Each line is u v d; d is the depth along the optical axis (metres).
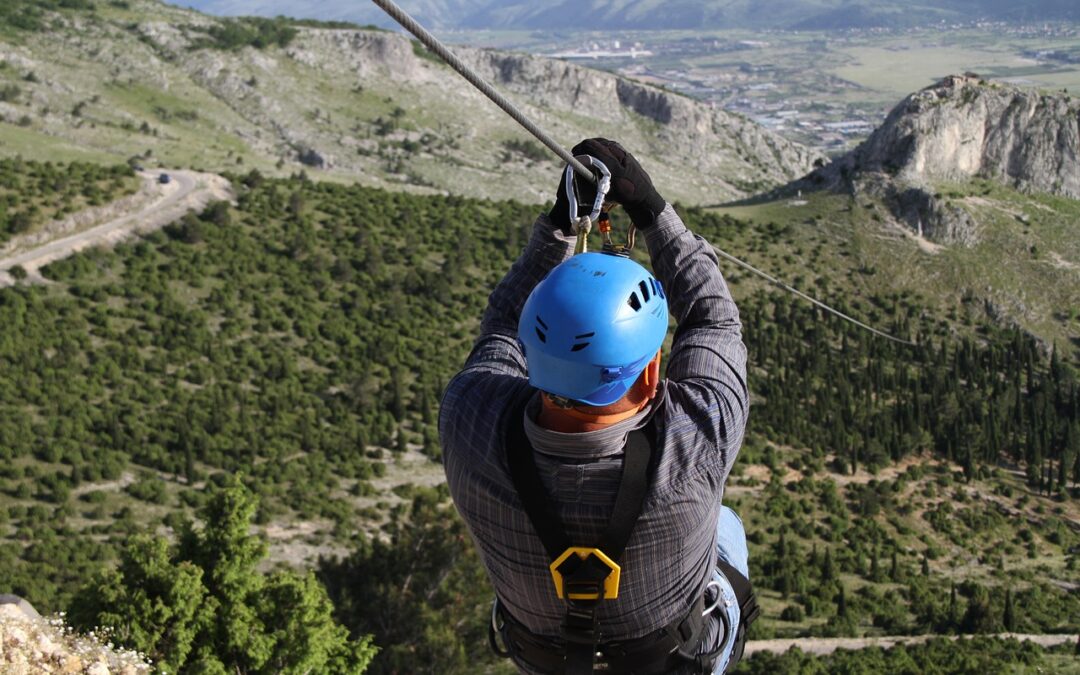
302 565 66.62
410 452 96.50
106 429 85.88
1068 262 188.00
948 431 124.06
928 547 95.69
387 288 137.38
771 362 143.38
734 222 194.25
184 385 102.31
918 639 67.62
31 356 97.38
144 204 135.62
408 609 30.27
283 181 164.75
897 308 176.25
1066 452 115.62
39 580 55.72
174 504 75.94
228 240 134.62
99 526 69.50
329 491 83.25
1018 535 102.94
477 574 31.70
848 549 90.62
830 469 110.88
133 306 114.94
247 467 84.06
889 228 194.00
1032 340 173.38
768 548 87.44
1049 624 79.62
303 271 134.88
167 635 19.25
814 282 178.75
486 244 158.12
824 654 63.88
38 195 127.75
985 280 183.38
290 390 104.50
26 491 71.69
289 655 20.41
